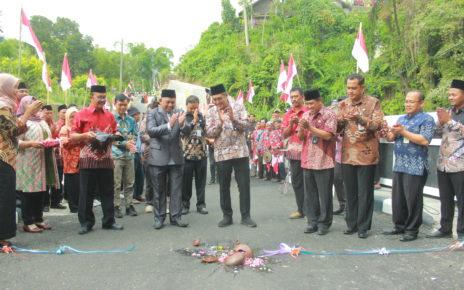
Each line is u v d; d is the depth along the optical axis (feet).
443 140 17.92
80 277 13.65
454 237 17.98
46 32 205.46
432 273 13.74
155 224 20.53
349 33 112.16
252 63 110.63
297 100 22.47
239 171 20.56
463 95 17.74
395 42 60.95
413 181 17.38
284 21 126.82
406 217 18.28
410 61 58.54
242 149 20.38
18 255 16.08
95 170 19.86
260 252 16.16
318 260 15.17
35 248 17.08
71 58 217.36
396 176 18.22
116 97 24.79
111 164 20.15
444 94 47.60
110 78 246.68
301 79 97.60
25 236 19.13
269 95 99.50
